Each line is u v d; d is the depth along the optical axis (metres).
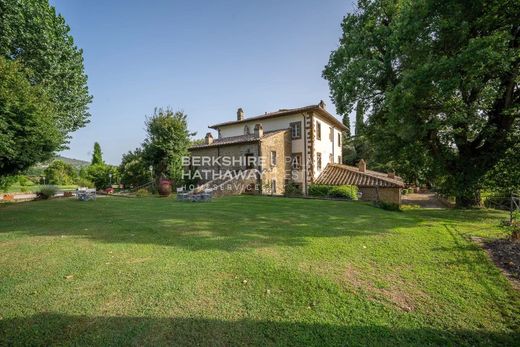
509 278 4.62
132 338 3.05
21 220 9.80
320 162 25.83
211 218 9.94
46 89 16.19
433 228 8.23
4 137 11.52
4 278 4.57
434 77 10.88
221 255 5.64
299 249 6.06
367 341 3.02
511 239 6.79
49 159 16.08
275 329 3.21
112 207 13.43
